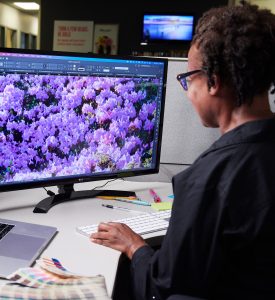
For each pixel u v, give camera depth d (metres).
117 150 1.48
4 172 1.25
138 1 5.61
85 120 1.38
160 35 5.61
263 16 0.75
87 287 0.83
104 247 1.06
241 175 0.72
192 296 0.75
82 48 5.74
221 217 0.71
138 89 1.48
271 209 0.69
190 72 0.83
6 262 0.93
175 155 1.81
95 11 5.69
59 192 1.47
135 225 1.22
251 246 0.71
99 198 1.49
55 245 1.06
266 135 0.75
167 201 1.50
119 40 5.73
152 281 0.82
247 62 0.73
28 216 1.27
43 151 1.32
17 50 1.19
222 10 0.79
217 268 0.73
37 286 0.83
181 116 1.77
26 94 1.24
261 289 0.72
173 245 0.76
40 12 5.79
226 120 0.81
